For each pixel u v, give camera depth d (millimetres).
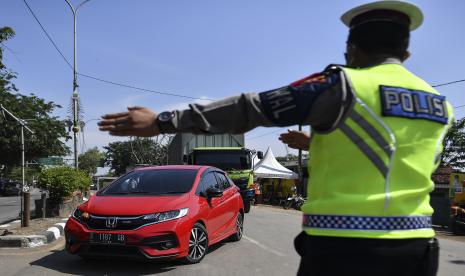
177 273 6332
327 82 1767
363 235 1747
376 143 1767
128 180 7824
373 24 1901
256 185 27094
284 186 27188
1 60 11227
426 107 1883
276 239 9539
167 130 1799
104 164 81938
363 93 1771
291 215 16922
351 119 1761
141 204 6723
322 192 1836
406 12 1915
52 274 6234
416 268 1812
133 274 6270
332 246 1776
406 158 1809
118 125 1816
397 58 1945
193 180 7707
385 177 1779
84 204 7062
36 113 38188
